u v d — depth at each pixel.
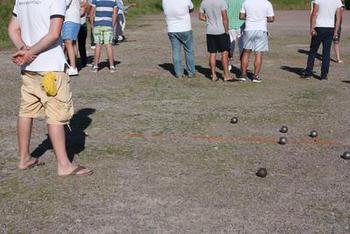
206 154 8.59
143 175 7.85
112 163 8.22
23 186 7.52
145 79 13.41
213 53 13.20
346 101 11.63
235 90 12.43
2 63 15.30
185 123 9.98
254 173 7.98
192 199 7.24
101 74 13.95
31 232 6.58
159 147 8.84
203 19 13.22
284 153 8.70
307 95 12.08
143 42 20.69
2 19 21.47
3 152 8.62
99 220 6.79
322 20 13.36
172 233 6.56
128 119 10.17
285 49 18.98
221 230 6.62
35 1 7.37
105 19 13.95
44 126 9.74
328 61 13.58
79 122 9.98
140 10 37.16
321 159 8.50
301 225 6.73
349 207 7.13
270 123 10.08
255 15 13.02
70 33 13.38
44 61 7.41
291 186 7.62
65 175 7.78
